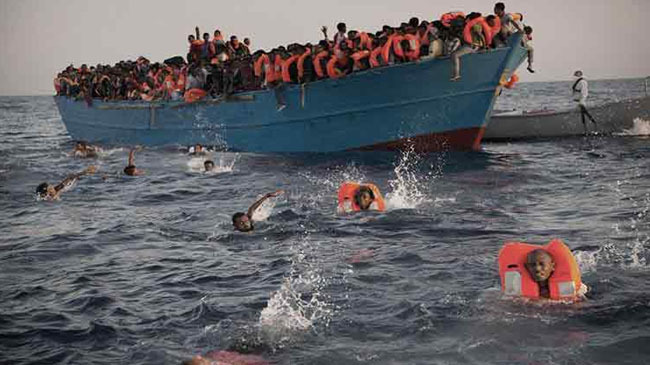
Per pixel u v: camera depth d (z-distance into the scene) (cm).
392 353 630
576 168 1903
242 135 2561
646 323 671
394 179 1798
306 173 1966
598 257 921
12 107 11850
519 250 766
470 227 1163
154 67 3003
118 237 1207
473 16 2053
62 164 2494
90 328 732
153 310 784
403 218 1248
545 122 2786
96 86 3400
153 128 2950
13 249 1134
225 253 1052
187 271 953
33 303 827
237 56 2622
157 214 1432
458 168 1962
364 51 2164
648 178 1675
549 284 739
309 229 1186
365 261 957
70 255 1083
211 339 685
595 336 648
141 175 2094
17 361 650
